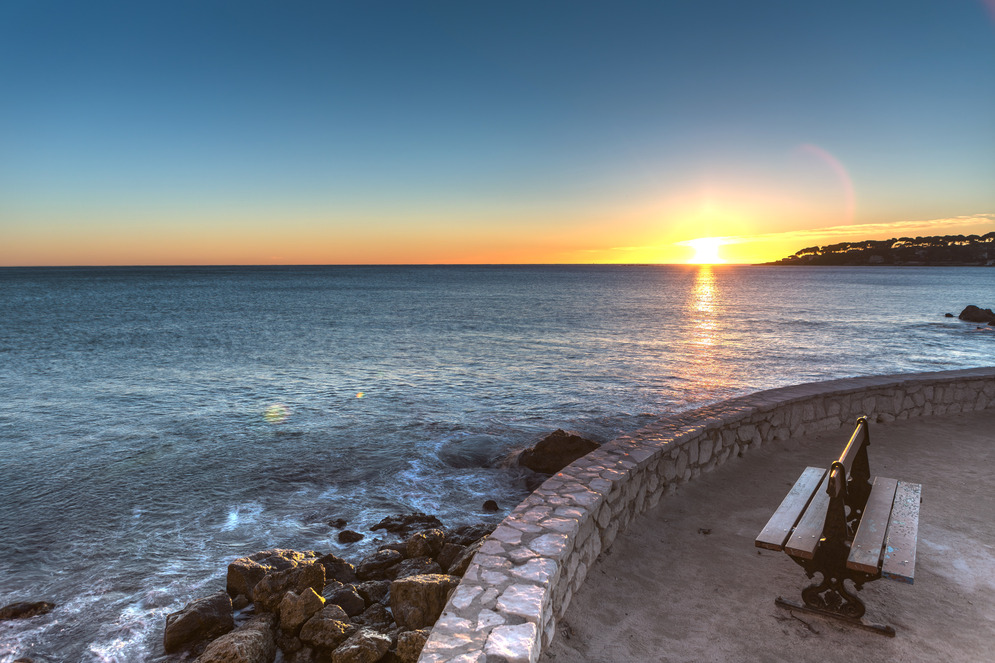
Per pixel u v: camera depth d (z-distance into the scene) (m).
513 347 27.28
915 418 8.33
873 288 96.38
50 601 5.72
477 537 6.46
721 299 70.38
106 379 18.86
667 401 15.61
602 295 80.06
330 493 8.76
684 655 3.13
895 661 3.06
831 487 3.22
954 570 4.04
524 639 2.61
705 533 4.73
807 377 19.98
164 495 8.69
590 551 4.13
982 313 41.19
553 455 9.54
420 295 77.62
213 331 33.97
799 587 3.87
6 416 13.82
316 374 19.83
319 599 4.89
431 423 12.94
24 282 114.31
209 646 4.39
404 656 4.07
